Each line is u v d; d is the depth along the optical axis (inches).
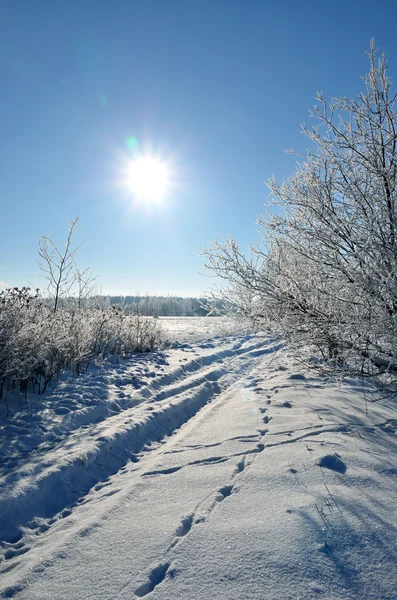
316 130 193.6
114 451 178.2
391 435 172.9
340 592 79.9
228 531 102.5
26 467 145.8
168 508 119.6
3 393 228.8
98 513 121.2
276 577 84.4
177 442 187.9
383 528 100.0
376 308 175.6
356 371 194.7
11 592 88.0
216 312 230.7
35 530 119.5
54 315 311.3
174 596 81.6
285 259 205.5
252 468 142.9
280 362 402.6
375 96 183.3
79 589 87.3
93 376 304.0
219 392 322.3
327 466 138.0
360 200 185.6
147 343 514.9
